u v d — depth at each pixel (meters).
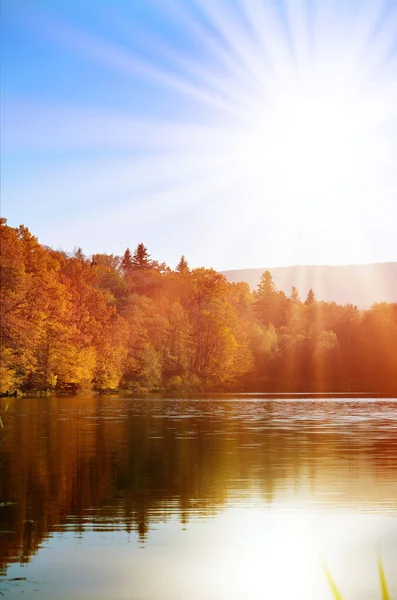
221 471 23.94
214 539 15.20
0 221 91.00
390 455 28.34
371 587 12.53
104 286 152.62
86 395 101.06
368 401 85.88
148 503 18.62
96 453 28.88
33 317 81.81
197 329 137.50
